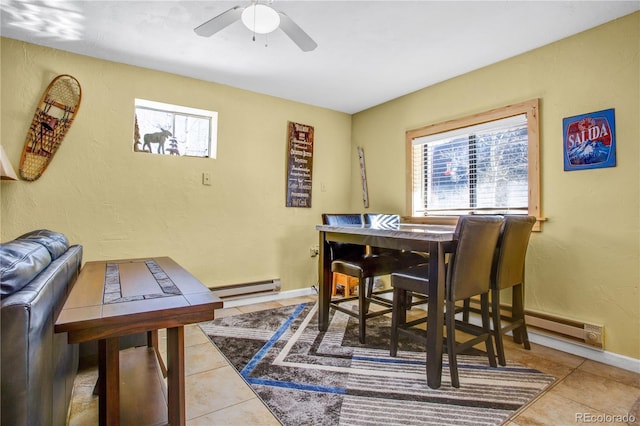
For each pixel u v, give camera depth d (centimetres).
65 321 94
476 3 199
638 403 170
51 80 252
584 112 227
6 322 79
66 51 258
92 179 268
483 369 205
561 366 210
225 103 329
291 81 321
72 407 163
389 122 374
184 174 308
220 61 278
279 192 365
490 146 288
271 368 204
